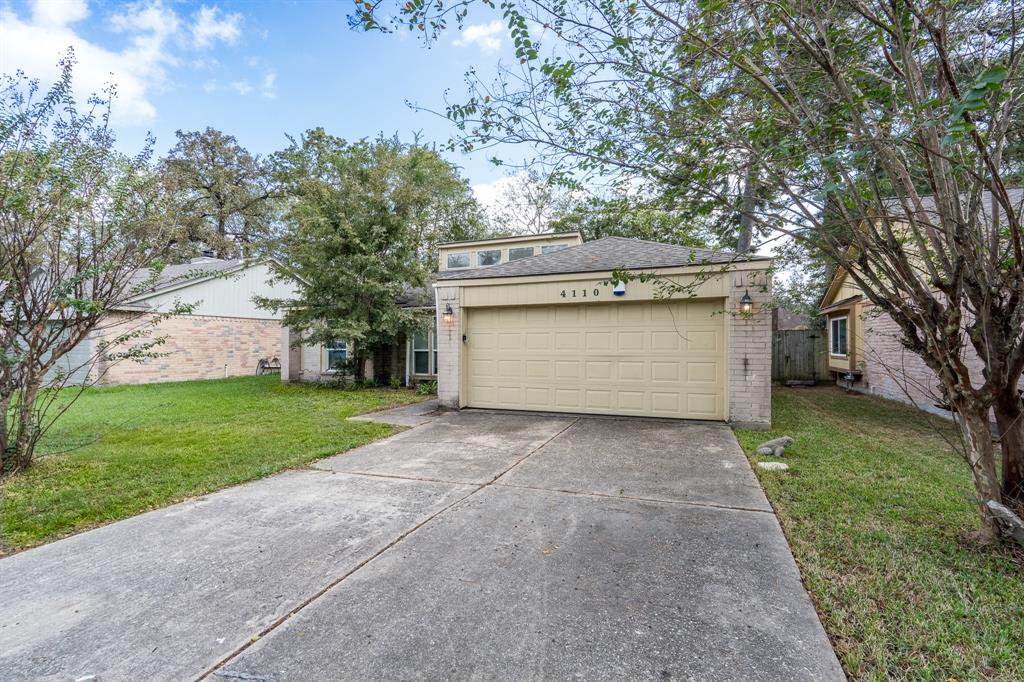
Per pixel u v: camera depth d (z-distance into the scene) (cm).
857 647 209
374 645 212
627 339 799
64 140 472
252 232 2522
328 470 499
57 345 516
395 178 1245
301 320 1168
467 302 893
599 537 325
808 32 256
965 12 247
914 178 290
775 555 296
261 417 816
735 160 286
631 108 296
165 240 557
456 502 397
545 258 936
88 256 497
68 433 674
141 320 1353
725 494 413
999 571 272
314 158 1252
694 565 284
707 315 751
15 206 430
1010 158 292
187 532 338
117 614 237
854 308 1191
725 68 274
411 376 1301
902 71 239
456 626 226
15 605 246
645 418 786
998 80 159
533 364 864
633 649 208
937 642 211
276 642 215
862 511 369
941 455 544
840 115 250
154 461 527
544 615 234
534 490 428
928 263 287
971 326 300
